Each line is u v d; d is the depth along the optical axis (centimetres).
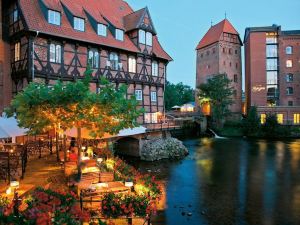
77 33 2403
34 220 558
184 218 1234
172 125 3569
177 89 8756
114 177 1220
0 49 2286
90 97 966
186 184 1795
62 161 1459
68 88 962
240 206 1395
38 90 1009
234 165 2378
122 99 1023
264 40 5338
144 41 2981
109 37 2698
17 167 1286
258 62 5344
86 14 2648
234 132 4747
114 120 1055
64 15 2444
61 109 1012
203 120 4875
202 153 2970
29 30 2042
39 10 2252
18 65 2230
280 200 1486
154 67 3128
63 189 970
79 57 2409
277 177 1972
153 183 1302
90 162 1359
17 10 2222
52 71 2219
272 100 5372
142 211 895
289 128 4562
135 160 2586
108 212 881
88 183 1083
